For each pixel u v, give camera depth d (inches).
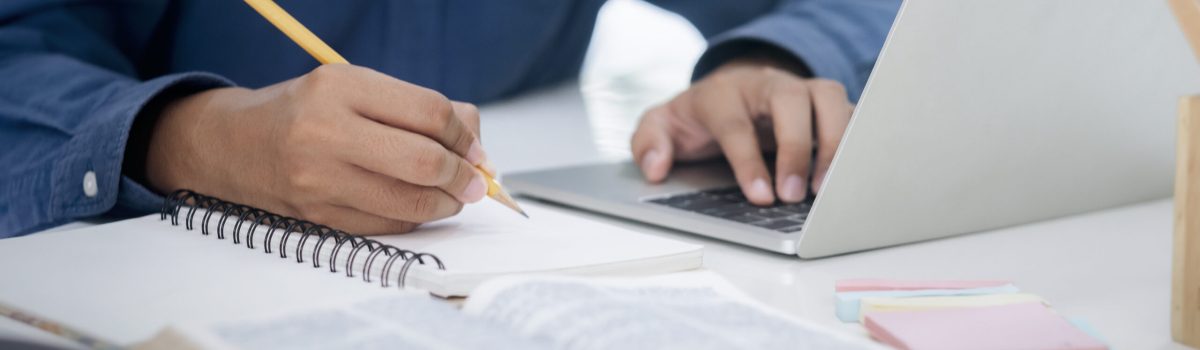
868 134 24.0
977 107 25.1
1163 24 26.4
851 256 25.8
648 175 33.4
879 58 23.3
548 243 23.4
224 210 25.2
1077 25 25.1
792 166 31.2
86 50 39.9
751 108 35.0
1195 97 18.3
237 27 47.3
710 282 20.7
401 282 20.5
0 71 35.5
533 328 16.8
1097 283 23.2
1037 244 26.8
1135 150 29.3
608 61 66.0
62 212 29.8
